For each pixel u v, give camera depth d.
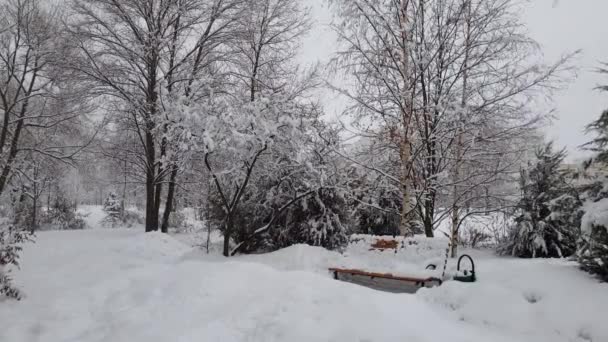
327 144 10.17
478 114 10.72
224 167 9.66
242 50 14.52
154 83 13.41
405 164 10.70
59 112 17.11
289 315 3.77
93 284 5.43
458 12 10.95
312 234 9.77
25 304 4.91
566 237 8.56
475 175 11.14
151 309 4.27
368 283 7.47
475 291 4.15
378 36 10.76
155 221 14.59
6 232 6.22
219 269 5.03
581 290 3.96
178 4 13.43
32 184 16.59
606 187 4.67
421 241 8.62
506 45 10.63
